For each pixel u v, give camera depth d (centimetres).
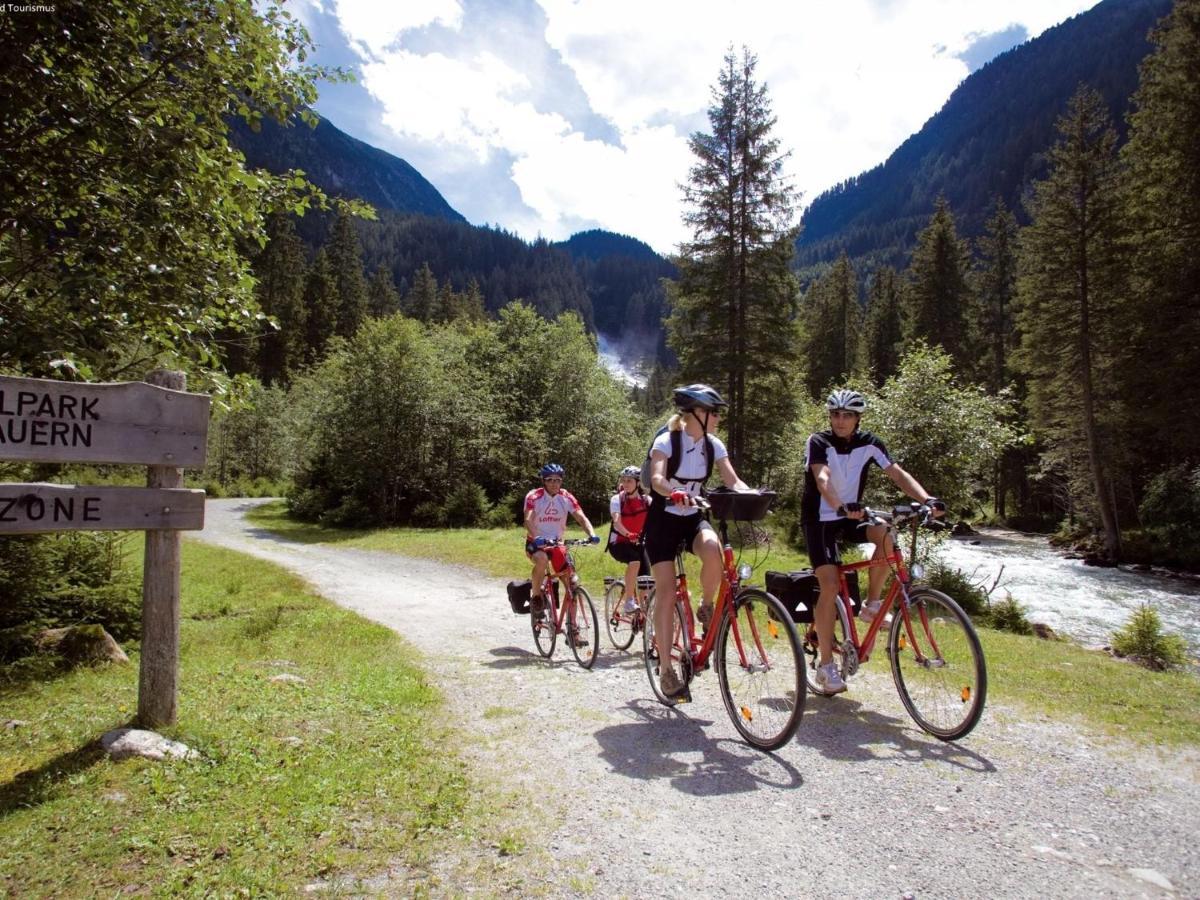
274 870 261
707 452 437
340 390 3525
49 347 542
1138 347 2538
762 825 307
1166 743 414
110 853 270
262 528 3150
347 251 9712
